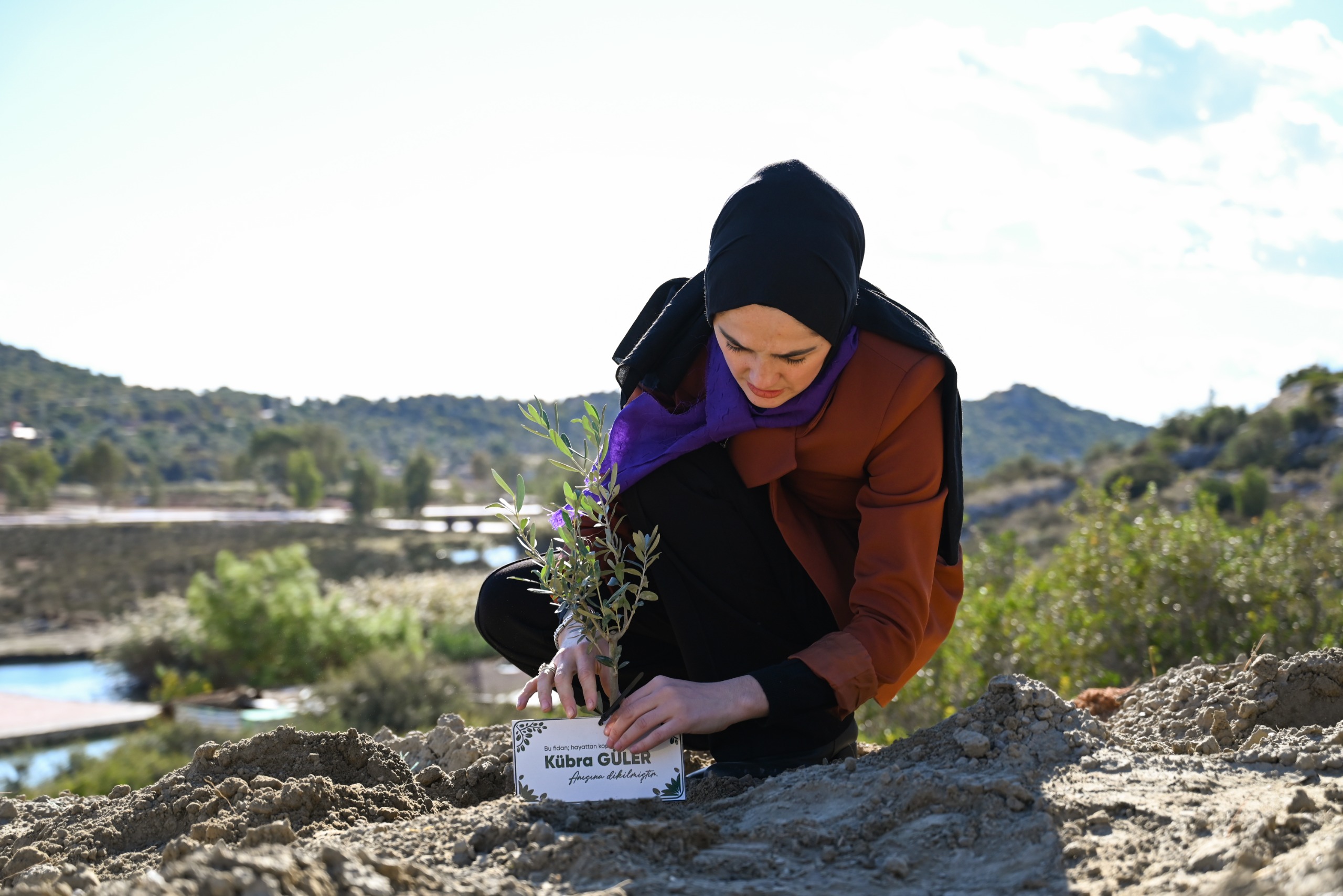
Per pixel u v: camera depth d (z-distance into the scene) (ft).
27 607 127.65
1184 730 7.25
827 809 5.16
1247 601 18.19
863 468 6.48
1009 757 5.38
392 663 41.70
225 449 465.06
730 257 5.86
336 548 185.98
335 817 5.65
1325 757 5.18
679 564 6.70
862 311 6.55
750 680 5.88
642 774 5.76
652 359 6.95
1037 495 130.72
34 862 5.62
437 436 534.37
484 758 6.82
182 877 3.66
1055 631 18.43
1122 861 4.21
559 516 6.84
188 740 35.70
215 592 62.23
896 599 6.16
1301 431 137.28
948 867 4.44
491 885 4.17
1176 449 149.79
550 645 7.18
